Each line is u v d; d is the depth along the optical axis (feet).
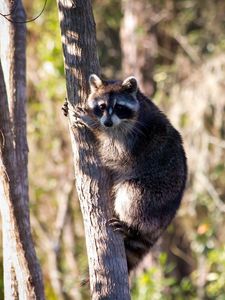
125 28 57.11
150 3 58.08
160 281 45.01
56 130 55.21
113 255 25.38
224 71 56.13
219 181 57.21
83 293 52.65
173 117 55.11
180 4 60.64
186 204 55.31
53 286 51.49
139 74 56.34
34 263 24.68
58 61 50.31
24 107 28.02
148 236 28.73
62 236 56.44
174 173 29.14
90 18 25.27
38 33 54.80
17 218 24.52
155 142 28.89
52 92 50.55
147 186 28.58
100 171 25.50
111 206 26.53
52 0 54.08
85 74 25.50
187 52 59.11
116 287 25.26
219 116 54.90
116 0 61.72
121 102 28.22
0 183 25.32
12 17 28.17
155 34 58.39
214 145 55.42
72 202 56.75
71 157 55.47
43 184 55.42
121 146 28.27
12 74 28.12
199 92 55.52
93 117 26.66
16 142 27.27
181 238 59.52
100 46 62.49
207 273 51.29
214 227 52.08
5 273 26.63
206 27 59.57
